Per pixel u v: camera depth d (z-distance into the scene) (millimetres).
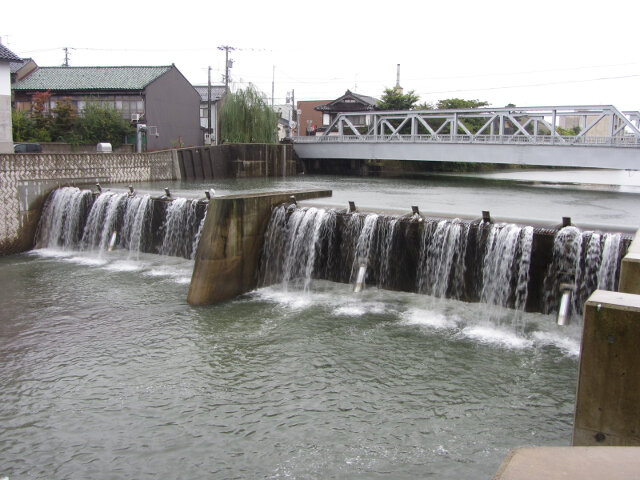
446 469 9008
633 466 3266
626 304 5824
